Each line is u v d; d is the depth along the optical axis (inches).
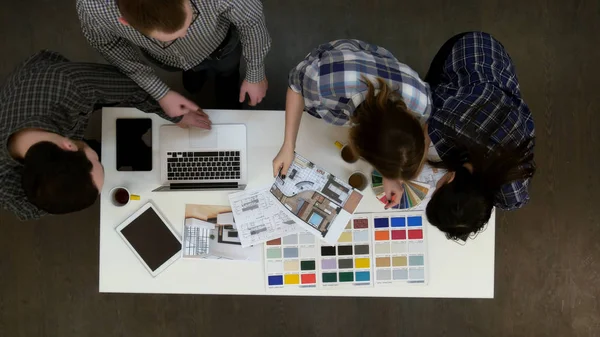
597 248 92.0
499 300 91.9
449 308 92.0
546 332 91.9
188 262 63.7
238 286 63.9
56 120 52.8
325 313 92.0
